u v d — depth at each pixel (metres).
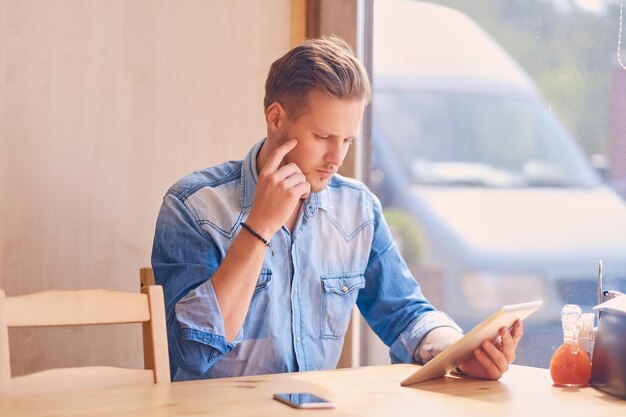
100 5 2.14
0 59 2.03
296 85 1.70
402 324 1.89
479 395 1.42
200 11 2.28
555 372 1.51
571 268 2.15
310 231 1.89
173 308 1.69
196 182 1.86
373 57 2.52
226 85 2.32
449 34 2.64
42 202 2.08
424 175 3.44
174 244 1.78
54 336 2.10
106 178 2.16
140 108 2.20
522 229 2.48
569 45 2.13
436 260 3.19
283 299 1.85
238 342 1.68
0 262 2.03
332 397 1.37
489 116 2.77
